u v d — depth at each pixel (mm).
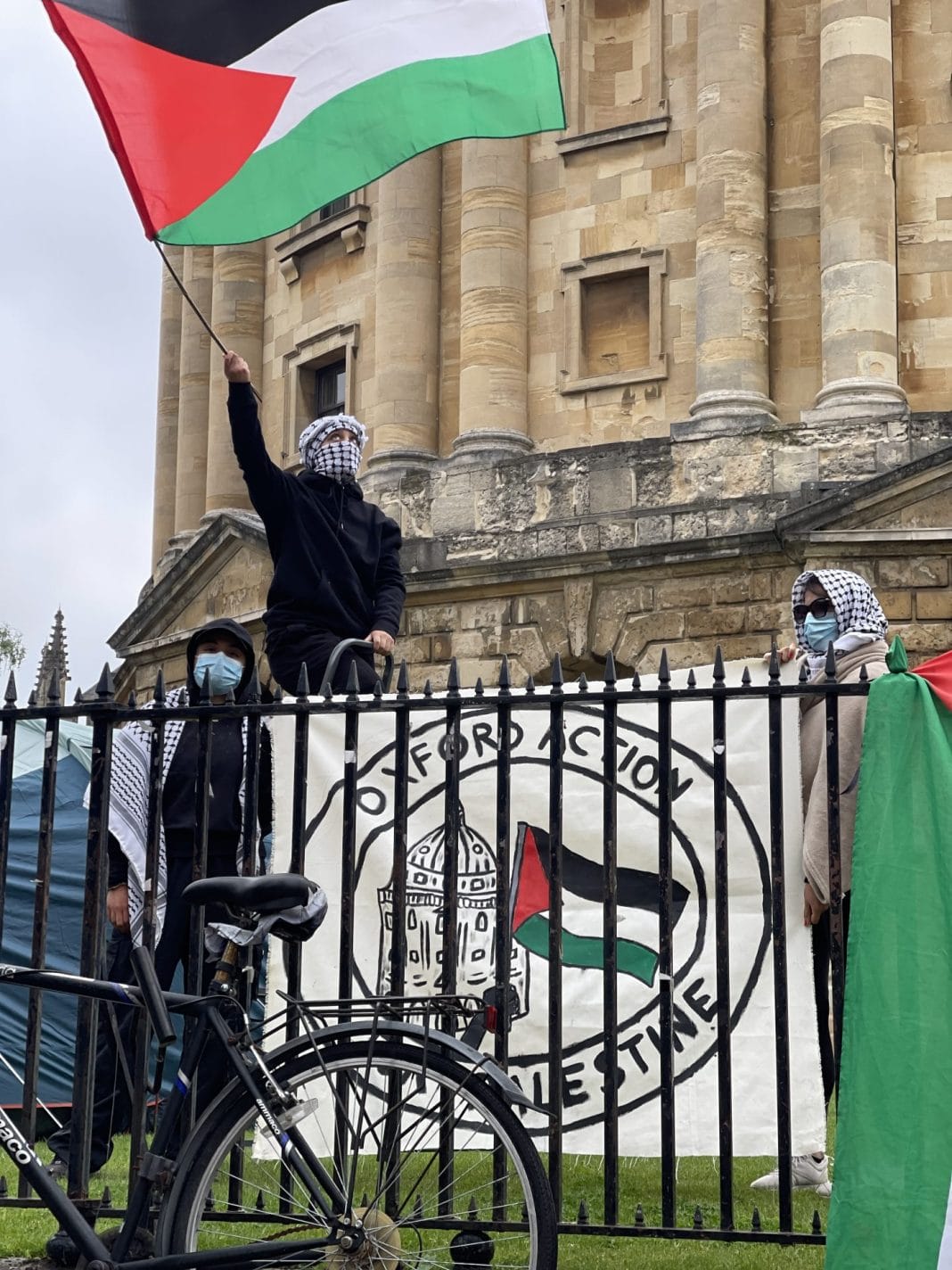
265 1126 5887
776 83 27719
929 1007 6160
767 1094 6699
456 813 6785
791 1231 6320
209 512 34719
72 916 11773
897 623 23812
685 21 28719
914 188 26859
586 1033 6891
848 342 25547
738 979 6797
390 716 7266
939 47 27109
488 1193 7586
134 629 34156
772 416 26219
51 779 7035
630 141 28828
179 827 8242
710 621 25141
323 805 7254
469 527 27469
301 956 7176
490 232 29172
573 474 26609
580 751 7109
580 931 6977
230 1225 6668
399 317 30047
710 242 26969
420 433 29750
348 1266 5879
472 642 27156
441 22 9133
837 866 6547
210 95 8602
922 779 6383
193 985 6957
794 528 24031
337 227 32281
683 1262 6996
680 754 7012
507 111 9133
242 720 8320
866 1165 6051
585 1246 7344
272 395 34469
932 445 24703
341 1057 5988
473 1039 6293
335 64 8906
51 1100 11109
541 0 9211
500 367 28812
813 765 7945
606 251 28828
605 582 26047
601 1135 6809
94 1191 8234
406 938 7094
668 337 28125
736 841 6883
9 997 11281
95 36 8430
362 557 9539
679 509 25406
